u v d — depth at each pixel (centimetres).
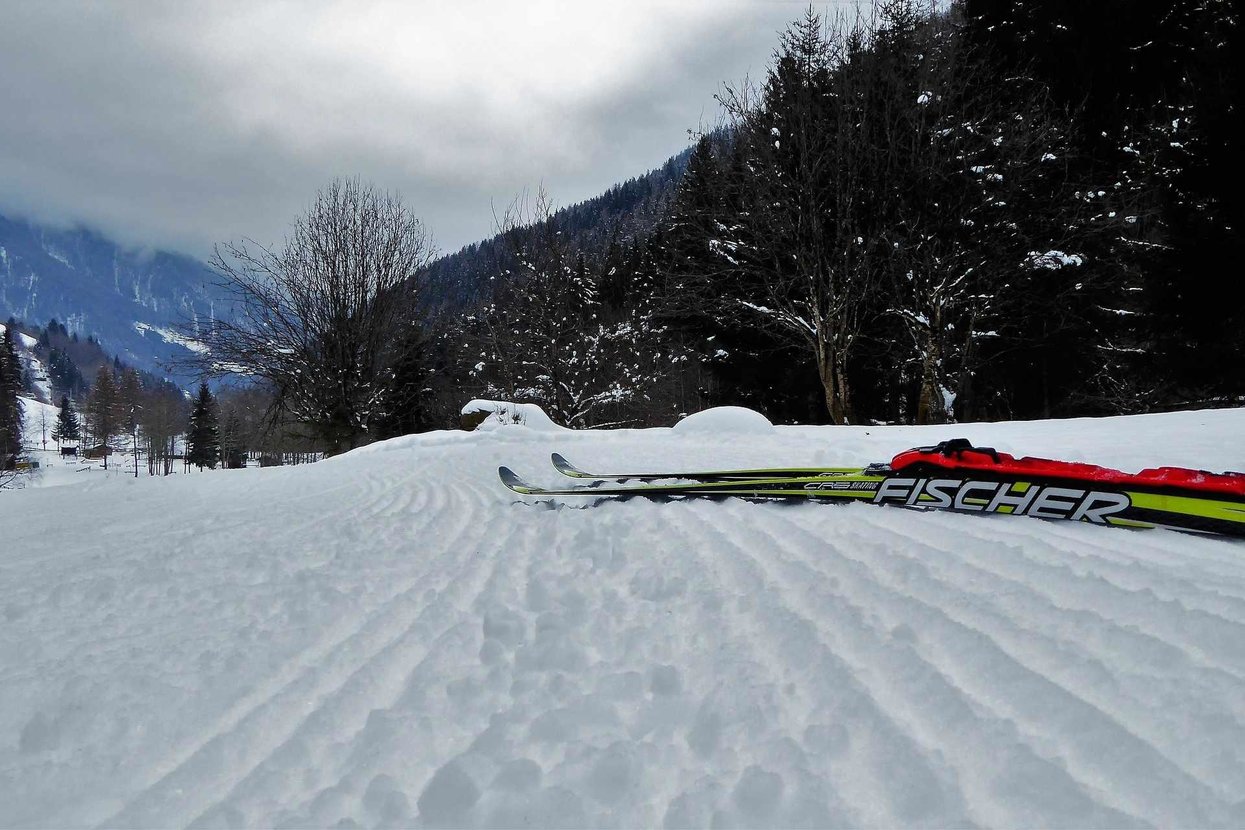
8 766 135
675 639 186
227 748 139
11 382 6638
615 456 721
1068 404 1612
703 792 116
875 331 1594
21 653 196
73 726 150
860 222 1482
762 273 1518
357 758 133
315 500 518
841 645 173
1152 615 174
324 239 1792
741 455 649
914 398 1731
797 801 111
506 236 2341
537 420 1297
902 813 108
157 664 183
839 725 133
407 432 2238
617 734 138
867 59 1526
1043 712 135
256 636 203
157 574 283
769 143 1549
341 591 247
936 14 1817
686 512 356
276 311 1791
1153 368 1460
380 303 1847
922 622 184
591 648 184
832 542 274
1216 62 1240
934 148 1391
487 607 223
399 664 179
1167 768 114
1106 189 1458
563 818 111
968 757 122
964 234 1405
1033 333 1496
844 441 690
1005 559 233
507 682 165
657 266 2231
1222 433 505
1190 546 247
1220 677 142
